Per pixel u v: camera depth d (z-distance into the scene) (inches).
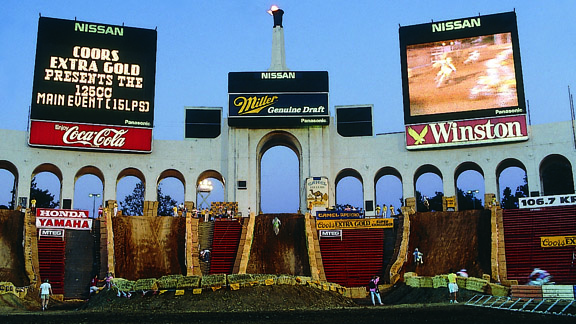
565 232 1902.1
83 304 1576.0
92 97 2536.9
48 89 2497.5
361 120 2659.9
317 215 2132.1
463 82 2519.7
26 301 1593.3
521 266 1807.3
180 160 2628.0
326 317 1153.4
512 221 2001.7
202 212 2290.8
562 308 1258.0
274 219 2121.1
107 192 2546.8
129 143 2559.1
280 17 2888.8
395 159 2600.9
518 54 2476.6
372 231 2106.3
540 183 2416.3
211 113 2684.5
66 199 2497.5
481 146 2508.6
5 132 2470.5
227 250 2027.6
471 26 2532.0
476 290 1498.5
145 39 2620.6
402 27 2600.9
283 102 2608.3
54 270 1879.9
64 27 2539.4
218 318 1152.8
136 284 1451.8
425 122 2544.3
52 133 2482.8
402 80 2581.2
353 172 2701.8
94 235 2073.1
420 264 1918.1
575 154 2379.4
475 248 1931.6
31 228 1996.8
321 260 1972.2
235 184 2576.3
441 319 1087.6
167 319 1144.2
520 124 2442.2
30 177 2464.3
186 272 1916.8
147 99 2596.0
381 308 1353.3
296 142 2657.5
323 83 2628.0
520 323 1016.2
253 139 2620.6
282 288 1462.8
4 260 1865.2
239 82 2625.5
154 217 2123.5
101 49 2571.4
